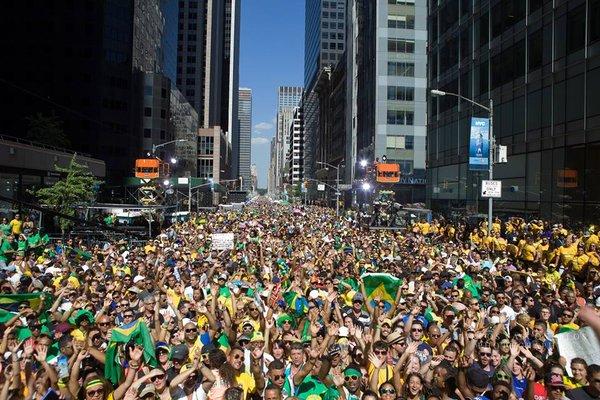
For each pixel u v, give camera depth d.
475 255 18.95
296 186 187.12
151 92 104.38
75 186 39.44
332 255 20.06
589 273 15.14
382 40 83.56
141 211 37.56
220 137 179.75
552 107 29.78
